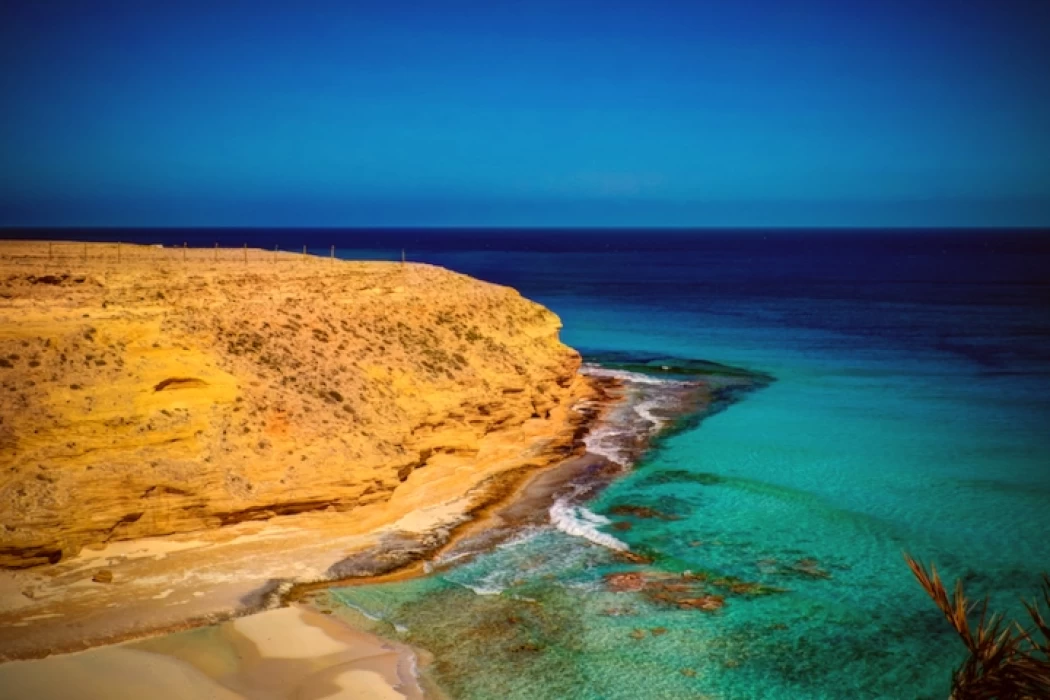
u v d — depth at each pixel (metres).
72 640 20.11
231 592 22.83
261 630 21.12
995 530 27.02
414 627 21.50
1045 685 7.29
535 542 26.75
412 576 24.36
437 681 19.20
